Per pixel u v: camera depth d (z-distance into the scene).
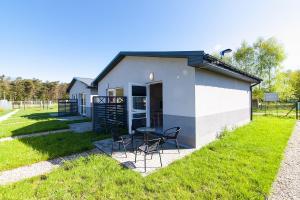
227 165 3.88
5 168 4.04
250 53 23.48
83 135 7.25
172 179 3.31
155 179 3.32
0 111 22.27
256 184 3.11
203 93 5.88
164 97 6.41
